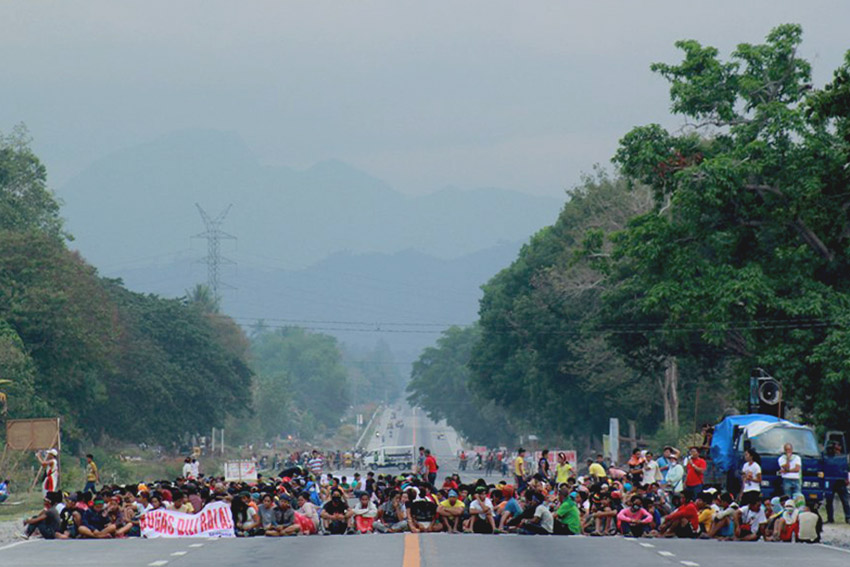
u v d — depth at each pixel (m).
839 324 168.62
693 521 99.56
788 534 96.19
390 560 67.38
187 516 101.12
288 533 104.06
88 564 66.75
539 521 101.81
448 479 114.69
